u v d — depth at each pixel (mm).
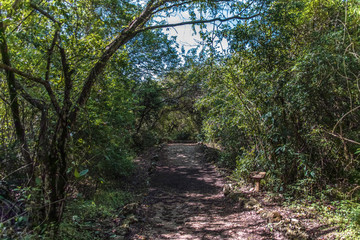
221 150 12102
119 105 7152
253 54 5828
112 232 3902
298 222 3996
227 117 7035
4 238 2537
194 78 6773
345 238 3338
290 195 5395
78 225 3791
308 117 5164
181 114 24203
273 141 5781
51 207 3105
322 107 4934
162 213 5395
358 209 3934
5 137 3688
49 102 3840
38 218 2996
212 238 3889
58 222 3154
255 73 5828
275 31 5555
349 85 4387
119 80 5812
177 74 12844
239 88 6125
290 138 5555
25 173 3418
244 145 8328
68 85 3365
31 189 3102
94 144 5504
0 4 2951
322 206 4570
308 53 4570
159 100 15758
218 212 5273
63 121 3221
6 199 3006
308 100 4781
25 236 2656
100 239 3617
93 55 3938
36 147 3258
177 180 8727
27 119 3924
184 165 11297
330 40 4453
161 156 13359
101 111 5836
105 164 6891
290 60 5500
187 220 4871
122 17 4719
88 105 5070
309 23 5371
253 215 4680
